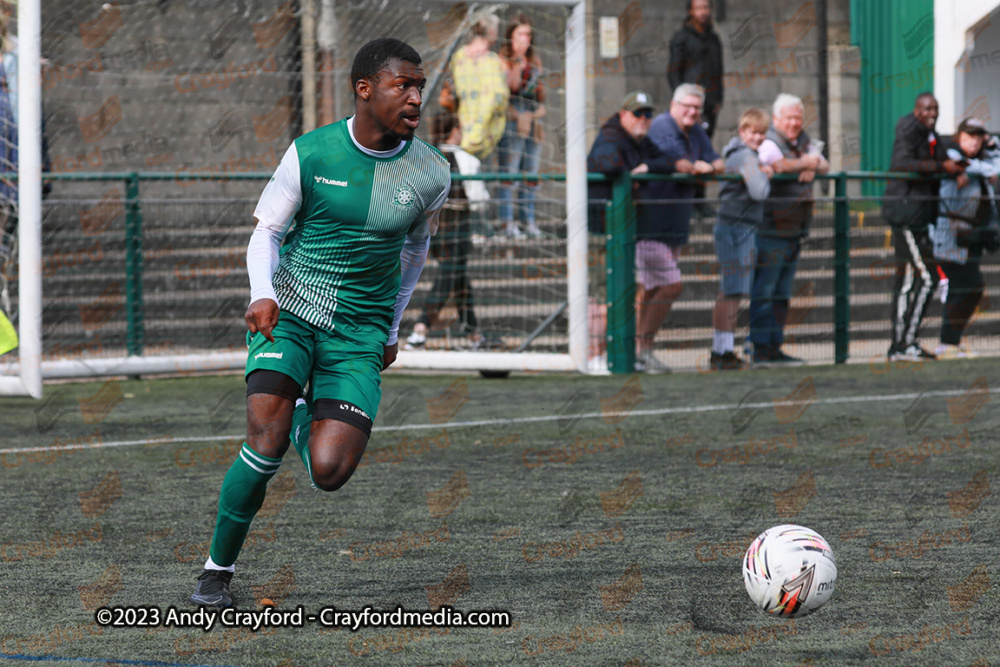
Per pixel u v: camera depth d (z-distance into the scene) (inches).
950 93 2118.6
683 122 1378.0
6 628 494.9
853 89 2247.8
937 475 812.0
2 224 1231.5
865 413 1082.1
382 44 508.4
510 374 1386.6
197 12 1851.6
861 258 1531.7
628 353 1386.6
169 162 1873.8
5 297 1246.9
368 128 517.0
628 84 2155.5
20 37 1101.1
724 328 1405.0
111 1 1818.4
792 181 1433.3
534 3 1309.1
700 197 1416.1
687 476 818.8
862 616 506.9
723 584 558.6
